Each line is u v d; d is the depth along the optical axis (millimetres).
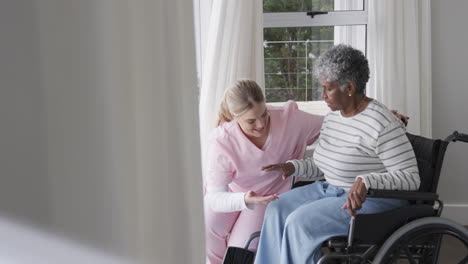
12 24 506
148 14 639
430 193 1651
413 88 2709
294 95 2916
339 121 1868
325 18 2828
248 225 1967
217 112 2121
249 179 1996
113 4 550
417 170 1695
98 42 532
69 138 533
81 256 553
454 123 2879
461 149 2902
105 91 541
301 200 1874
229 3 2318
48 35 513
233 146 1950
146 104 655
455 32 2803
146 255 682
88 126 538
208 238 2039
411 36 2678
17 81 513
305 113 2068
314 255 1710
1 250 532
